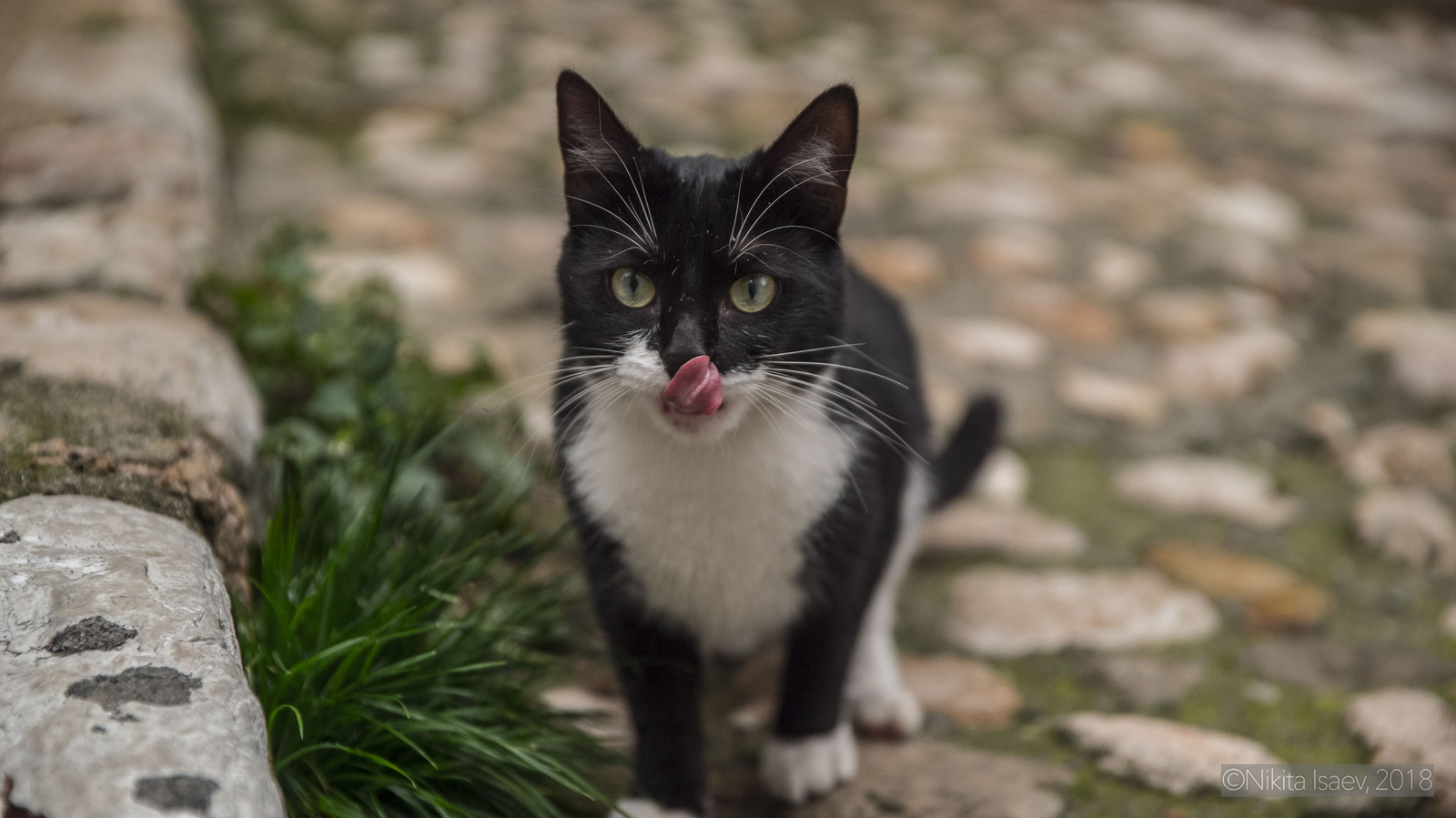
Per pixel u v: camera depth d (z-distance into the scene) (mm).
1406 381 1278
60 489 871
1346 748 964
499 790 891
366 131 1713
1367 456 1192
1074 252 1533
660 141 1708
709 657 971
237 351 1044
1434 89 2244
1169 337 1352
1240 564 1092
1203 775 938
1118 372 1290
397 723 871
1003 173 1746
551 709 938
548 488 1047
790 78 2039
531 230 1449
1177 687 1001
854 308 947
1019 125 1947
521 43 2129
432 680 898
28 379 929
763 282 891
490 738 869
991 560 1097
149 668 787
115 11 1527
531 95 1897
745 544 902
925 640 1039
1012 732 976
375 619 880
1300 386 1275
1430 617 1054
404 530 959
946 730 979
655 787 917
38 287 1027
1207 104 2100
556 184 1592
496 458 1040
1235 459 1202
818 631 925
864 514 917
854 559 918
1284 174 1824
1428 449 1193
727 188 889
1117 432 1222
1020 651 1029
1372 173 1857
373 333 1064
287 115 1750
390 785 861
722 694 1008
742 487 891
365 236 1390
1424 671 1012
